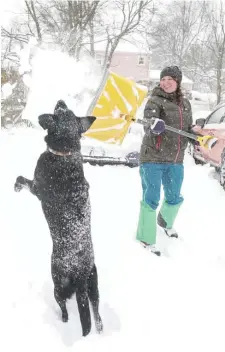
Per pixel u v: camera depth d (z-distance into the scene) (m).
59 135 2.77
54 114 2.84
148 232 4.40
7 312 3.12
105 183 6.56
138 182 6.75
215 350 2.95
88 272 2.92
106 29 25.77
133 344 2.95
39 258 3.92
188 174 7.72
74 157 2.84
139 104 4.07
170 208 4.75
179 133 4.19
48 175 2.81
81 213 2.86
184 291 3.68
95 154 8.64
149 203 4.41
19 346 2.82
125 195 6.03
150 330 3.13
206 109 29.08
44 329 3.01
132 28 25.97
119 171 7.45
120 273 3.88
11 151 7.89
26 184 3.14
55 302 3.37
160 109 4.31
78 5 21.34
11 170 6.55
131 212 5.38
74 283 2.93
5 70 11.76
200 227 5.21
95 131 3.98
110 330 3.11
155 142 4.33
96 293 3.02
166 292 3.64
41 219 4.74
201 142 4.22
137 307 3.40
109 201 5.70
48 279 3.60
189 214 5.62
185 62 42.50
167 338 3.05
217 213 5.71
